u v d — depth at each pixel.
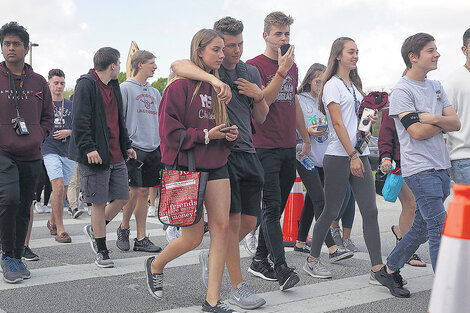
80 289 4.34
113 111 5.34
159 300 4.04
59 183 6.65
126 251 6.07
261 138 4.40
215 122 3.65
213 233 3.62
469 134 4.40
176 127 3.52
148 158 6.07
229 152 3.67
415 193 4.02
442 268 1.47
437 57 4.04
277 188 4.37
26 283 4.52
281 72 4.09
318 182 5.41
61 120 7.26
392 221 8.46
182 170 3.61
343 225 6.11
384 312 3.76
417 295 4.21
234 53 3.83
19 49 4.55
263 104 3.94
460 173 4.44
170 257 3.89
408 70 4.16
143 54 6.21
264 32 4.73
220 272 3.61
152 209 9.23
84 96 5.07
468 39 4.42
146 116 6.14
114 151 5.33
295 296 4.16
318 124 5.40
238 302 3.84
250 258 5.62
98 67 5.24
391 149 5.40
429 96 4.13
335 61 4.66
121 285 4.47
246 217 3.97
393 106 4.10
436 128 3.89
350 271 5.06
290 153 4.50
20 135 4.54
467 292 1.42
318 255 4.79
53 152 6.94
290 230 6.33
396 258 4.16
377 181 5.56
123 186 5.41
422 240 4.07
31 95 4.66
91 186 5.11
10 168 4.49
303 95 5.81
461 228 1.44
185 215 3.49
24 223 4.69
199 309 3.79
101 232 5.20
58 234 6.61
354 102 4.59
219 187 3.61
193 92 3.58
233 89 3.86
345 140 4.40
